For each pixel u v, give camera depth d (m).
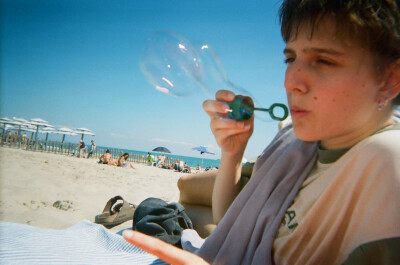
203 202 2.14
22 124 21.66
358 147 0.85
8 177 4.32
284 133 1.48
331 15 0.85
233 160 1.49
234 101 1.17
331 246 0.84
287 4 1.02
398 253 0.64
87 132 23.58
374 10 0.83
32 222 2.62
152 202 1.95
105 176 6.22
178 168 15.80
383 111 0.92
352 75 0.84
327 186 0.90
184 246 1.48
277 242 1.01
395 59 0.87
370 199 0.74
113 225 2.55
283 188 1.13
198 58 1.27
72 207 3.24
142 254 1.39
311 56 0.89
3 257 1.09
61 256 1.18
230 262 1.11
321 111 0.86
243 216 1.17
